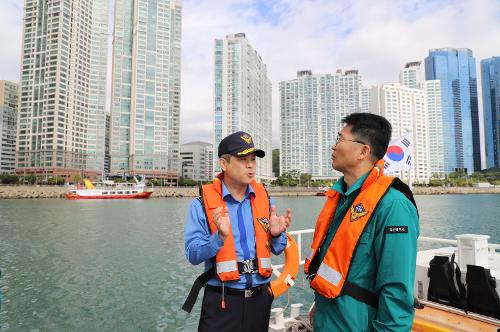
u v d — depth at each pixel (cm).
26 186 10119
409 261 183
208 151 17800
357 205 205
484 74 19525
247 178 258
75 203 7412
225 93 13150
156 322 972
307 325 399
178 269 1581
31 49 12775
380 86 14612
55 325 958
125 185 11812
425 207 6275
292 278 321
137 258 1827
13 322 977
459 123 19575
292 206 6800
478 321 296
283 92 16038
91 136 13688
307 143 15512
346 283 198
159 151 14312
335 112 15188
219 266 242
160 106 14450
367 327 191
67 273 1515
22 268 1608
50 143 12350
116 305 1103
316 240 230
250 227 260
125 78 14475
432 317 308
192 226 258
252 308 247
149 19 14375
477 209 5678
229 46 13262
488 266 359
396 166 695
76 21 13025
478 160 19638
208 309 248
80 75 13250
